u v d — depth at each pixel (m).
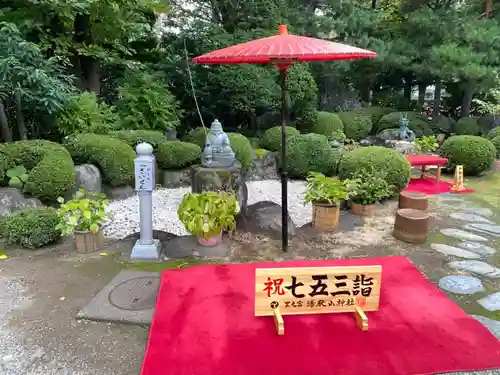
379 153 5.35
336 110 10.84
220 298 2.74
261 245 3.83
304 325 2.42
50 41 6.24
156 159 6.34
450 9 9.21
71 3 5.59
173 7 8.05
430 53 8.76
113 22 6.70
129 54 7.38
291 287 2.46
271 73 7.62
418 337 2.33
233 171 4.85
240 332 2.36
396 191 5.36
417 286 2.96
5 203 4.34
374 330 2.38
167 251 3.61
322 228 4.21
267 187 6.52
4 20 5.65
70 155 5.24
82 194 3.91
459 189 6.21
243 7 7.77
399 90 11.77
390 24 10.22
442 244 3.97
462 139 7.25
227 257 3.55
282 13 8.17
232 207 3.68
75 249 3.72
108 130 6.31
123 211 5.07
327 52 2.77
